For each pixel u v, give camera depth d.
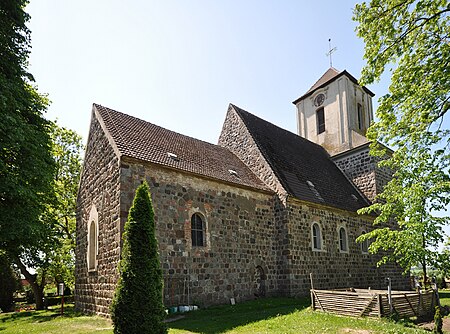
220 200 15.16
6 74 13.56
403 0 8.84
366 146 24.53
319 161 24.58
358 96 28.19
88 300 14.11
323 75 29.80
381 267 22.66
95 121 15.41
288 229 17.05
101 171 14.05
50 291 39.28
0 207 12.75
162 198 12.94
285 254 16.81
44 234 15.03
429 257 12.16
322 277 18.12
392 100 9.56
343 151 25.78
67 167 24.30
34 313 17.78
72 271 24.61
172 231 12.92
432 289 13.36
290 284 16.36
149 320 7.27
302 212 18.14
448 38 8.71
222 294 14.10
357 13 9.50
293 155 22.23
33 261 18.61
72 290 31.31
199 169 14.98
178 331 9.30
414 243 12.27
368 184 24.12
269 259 16.67
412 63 9.05
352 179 25.08
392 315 10.73
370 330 9.07
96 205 14.29
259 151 19.23
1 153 12.55
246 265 15.47
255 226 16.44
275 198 17.84
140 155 12.91
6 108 12.02
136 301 7.34
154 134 16.16
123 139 13.63
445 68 8.51
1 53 13.51
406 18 8.97
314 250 18.11
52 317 14.52
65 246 23.55
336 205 20.25
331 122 27.33
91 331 9.81
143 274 7.57
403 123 9.76
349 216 21.25
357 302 11.10
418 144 9.98
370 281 21.41
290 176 19.48
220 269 14.30
